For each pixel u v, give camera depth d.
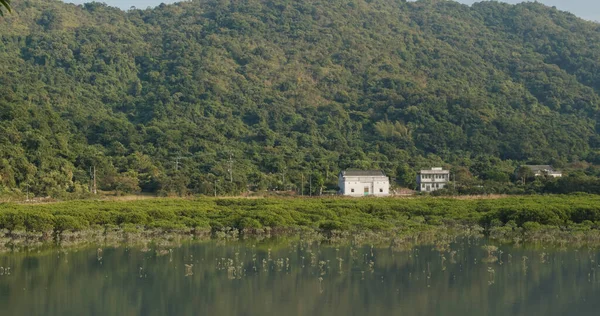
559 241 126.19
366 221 142.12
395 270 101.62
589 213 141.88
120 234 133.12
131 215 140.88
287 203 163.38
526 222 136.00
